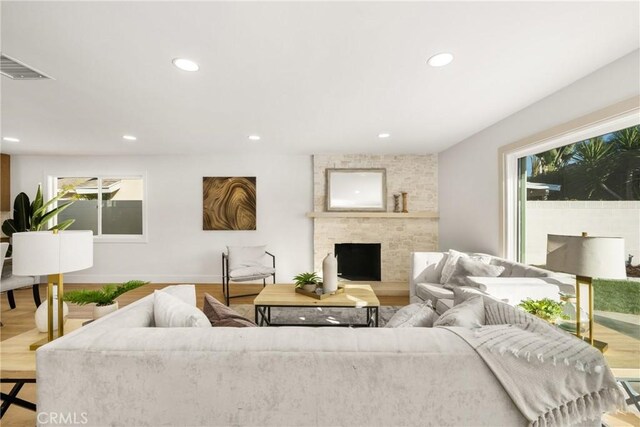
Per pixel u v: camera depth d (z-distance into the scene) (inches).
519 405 30.8
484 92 89.8
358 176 180.5
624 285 76.1
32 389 72.8
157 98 92.6
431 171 179.8
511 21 55.9
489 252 128.5
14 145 156.4
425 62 71.3
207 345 33.4
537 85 85.1
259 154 184.4
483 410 32.1
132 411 33.0
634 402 58.8
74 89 85.3
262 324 112.2
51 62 70.1
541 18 55.0
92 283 182.4
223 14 53.2
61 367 32.9
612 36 61.3
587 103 79.4
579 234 90.7
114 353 32.9
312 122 118.1
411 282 129.1
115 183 187.2
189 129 127.7
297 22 55.7
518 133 107.4
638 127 74.0
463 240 150.3
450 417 32.3
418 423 32.4
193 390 32.6
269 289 113.9
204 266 185.6
